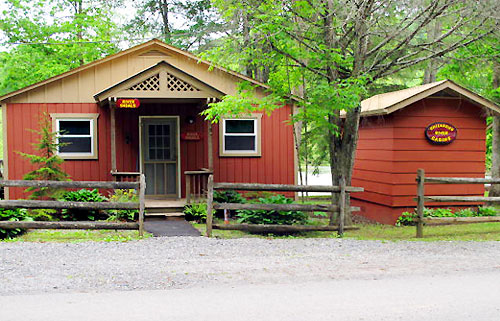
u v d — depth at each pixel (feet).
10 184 31.17
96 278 21.63
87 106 46.34
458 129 45.21
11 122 45.39
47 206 31.48
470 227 39.65
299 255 26.94
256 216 35.17
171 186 47.14
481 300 18.94
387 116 44.45
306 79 45.34
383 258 26.53
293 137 49.14
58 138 45.34
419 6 34.96
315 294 19.57
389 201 44.11
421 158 44.34
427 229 38.78
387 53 37.32
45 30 87.45
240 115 47.75
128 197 40.88
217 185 32.68
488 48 38.47
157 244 29.22
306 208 33.78
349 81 35.12
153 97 40.75
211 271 23.11
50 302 18.30
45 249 27.37
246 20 37.47
